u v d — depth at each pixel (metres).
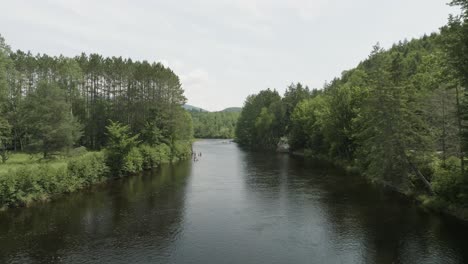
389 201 37.03
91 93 88.00
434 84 45.22
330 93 91.12
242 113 166.00
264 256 23.11
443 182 32.34
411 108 38.41
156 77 84.44
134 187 46.22
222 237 26.81
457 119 35.06
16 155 64.88
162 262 22.17
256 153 102.56
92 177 47.44
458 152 35.84
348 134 64.12
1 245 24.97
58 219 31.34
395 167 38.53
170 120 81.69
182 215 32.81
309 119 93.56
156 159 67.50
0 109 58.62
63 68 79.56
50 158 58.59
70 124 61.75
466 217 28.80
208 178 53.59
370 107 41.19
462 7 26.52
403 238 25.95
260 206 35.91
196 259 22.66
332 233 27.44
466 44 25.84
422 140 36.91
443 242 24.95
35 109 58.75
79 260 22.44
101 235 27.19
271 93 157.62
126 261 22.31
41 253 23.59
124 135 56.53
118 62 85.25
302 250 24.14
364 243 25.22
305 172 59.12
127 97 85.56
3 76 56.69
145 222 30.62
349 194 40.91
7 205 34.50
